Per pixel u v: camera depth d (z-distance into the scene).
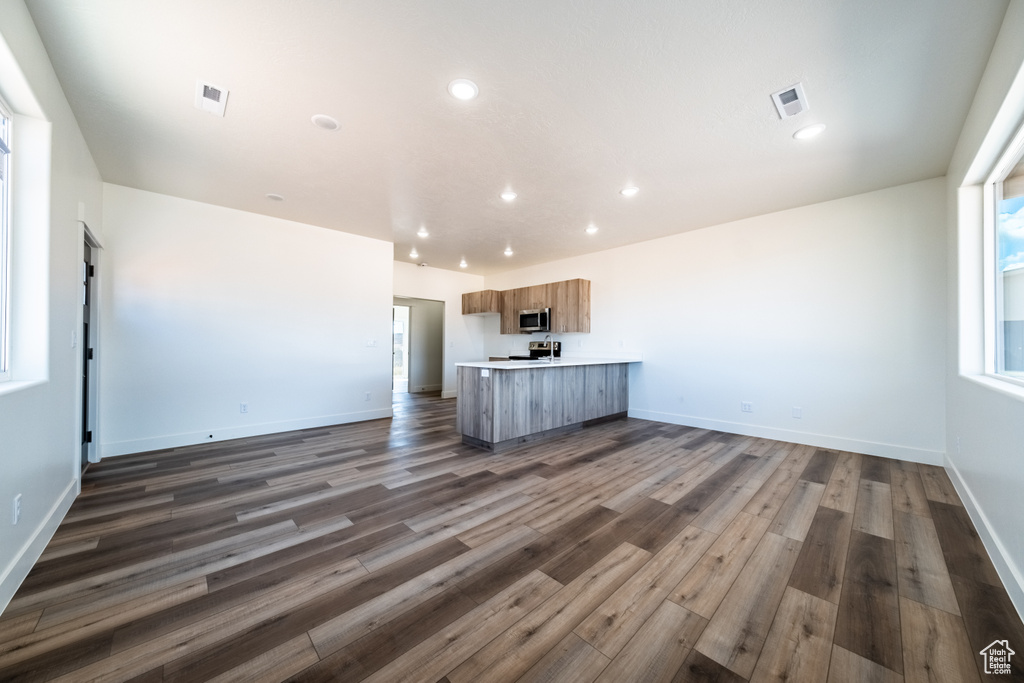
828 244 3.85
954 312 2.91
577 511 2.46
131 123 2.50
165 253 3.77
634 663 1.29
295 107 2.33
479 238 5.20
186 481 2.94
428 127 2.54
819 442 3.92
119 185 3.53
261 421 4.40
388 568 1.83
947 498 2.64
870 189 3.54
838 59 1.93
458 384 4.21
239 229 4.21
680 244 4.97
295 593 1.65
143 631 1.42
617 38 1.81
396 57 1.93
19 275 1.93
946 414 3.22
